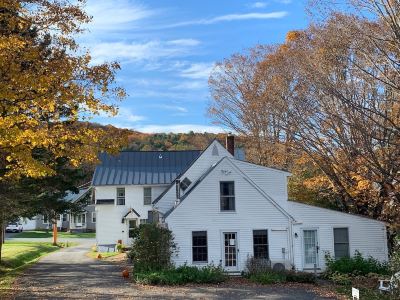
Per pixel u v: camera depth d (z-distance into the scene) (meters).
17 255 36.78
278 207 29.56
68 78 14.43
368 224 29.72
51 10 15.90
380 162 26.00
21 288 22.50
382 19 20.83
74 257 39.88
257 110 44.97
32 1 15.58
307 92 27.83
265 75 42.88
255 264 28.00
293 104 33.50
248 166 30.56
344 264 27.95
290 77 31.64
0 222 26.16
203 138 66.88
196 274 25.22
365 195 30.95
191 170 34.97
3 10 15.08
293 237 29.47
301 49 29.83
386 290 20.48
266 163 46.44
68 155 15.90
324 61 25.02
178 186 34.44
